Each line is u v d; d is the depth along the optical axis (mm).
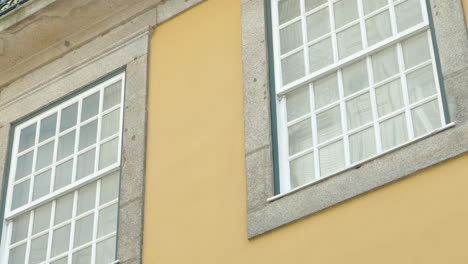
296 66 10016
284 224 9094
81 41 11688
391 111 9297
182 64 10750
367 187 8797
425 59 9312
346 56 9781
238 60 10352
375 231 8602
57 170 11070
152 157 10375
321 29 10062
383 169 8789
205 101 10352
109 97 11125
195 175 9977
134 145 10523
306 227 8961
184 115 10414
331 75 9781
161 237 9836
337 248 8719
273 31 10305
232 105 10133
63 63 11711
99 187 10680
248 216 9344
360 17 9875
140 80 10906
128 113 10766
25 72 11953
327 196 8961
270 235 9141
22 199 11148
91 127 11086
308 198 9070
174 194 10000
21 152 11438
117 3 11438
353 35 9844
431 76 9203
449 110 8812
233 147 9875
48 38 11805
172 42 10984
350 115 9500
